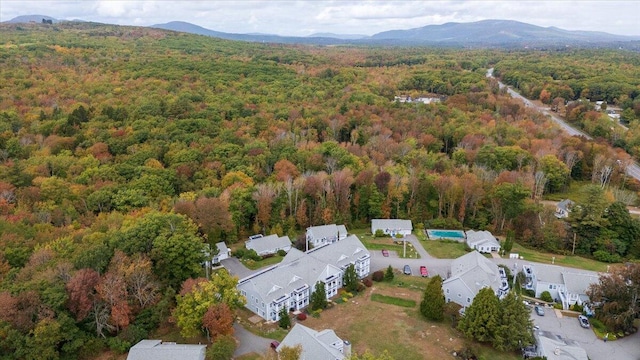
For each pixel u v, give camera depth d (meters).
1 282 61.62
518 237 103.44
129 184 104.75
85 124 141.62
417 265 90.62
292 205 107.06
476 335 63.84
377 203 109.38
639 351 64.62
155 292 66.06
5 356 53.59
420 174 114.94
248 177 113.06
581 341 66.69
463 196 108.62
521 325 62.59
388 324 69.44
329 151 133.00
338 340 60.19
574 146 141.25
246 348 62.38
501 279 80.69
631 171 140.88
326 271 77.44
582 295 75.50
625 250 96.06
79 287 58.72
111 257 66.06
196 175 115.44
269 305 69.19
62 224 87.00
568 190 131.50
